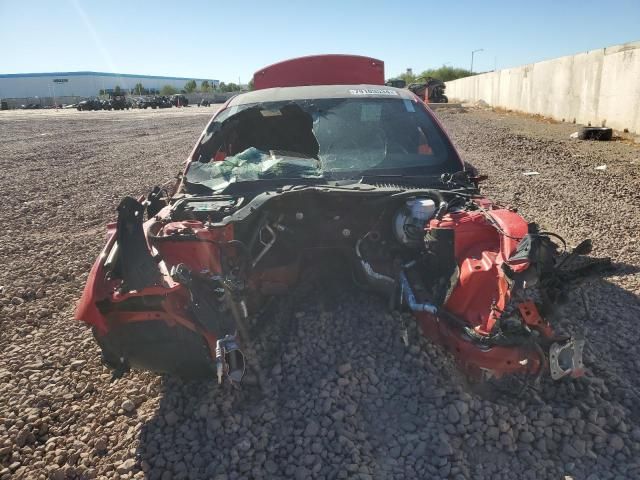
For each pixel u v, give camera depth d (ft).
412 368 11.78
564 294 9.83
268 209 12.45
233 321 10.55
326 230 13.15
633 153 45.14
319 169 14.26
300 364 12.16
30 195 35.83
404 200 12.32
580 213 25.61
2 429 10.98
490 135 63.62
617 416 10.18
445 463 9.20
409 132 15.47
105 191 36.83
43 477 9.58
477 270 10.19
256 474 9.20
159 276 9.94
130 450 10.10
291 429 10.23
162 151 59.26
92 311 9.74
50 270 20.79
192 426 10.53
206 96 282.56
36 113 171.73
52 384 12.57
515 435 9.92
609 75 63.62
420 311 11.16
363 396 11.08
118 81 444.96
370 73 23.94
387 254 12.95
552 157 44.62
